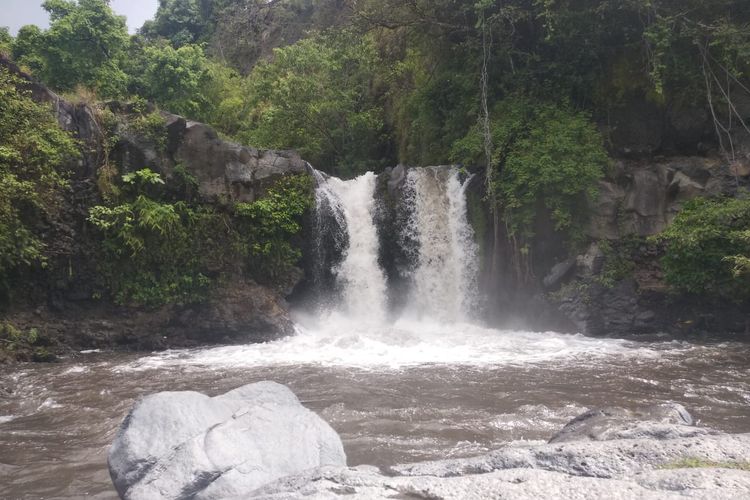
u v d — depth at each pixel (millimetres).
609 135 18141
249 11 43219
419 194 19188
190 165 17469
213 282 17094
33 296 15531
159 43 33188
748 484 3754
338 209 19312
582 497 3791
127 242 15930
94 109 16719
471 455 7145
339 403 9516
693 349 13906
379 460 7031
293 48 26531
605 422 6164
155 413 5543
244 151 18188
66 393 10789
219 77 30203
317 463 5352
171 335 16328
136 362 13734
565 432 6281
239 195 17844
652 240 16312
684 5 17188
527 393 10023
